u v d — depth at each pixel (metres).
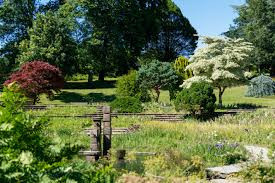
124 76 40.81
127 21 57.81
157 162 12.91
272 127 23.89
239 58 37.62
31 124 4.12
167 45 73.12
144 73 40.00
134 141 20.56
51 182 3.49
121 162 14.05
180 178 11.76
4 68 53.78
